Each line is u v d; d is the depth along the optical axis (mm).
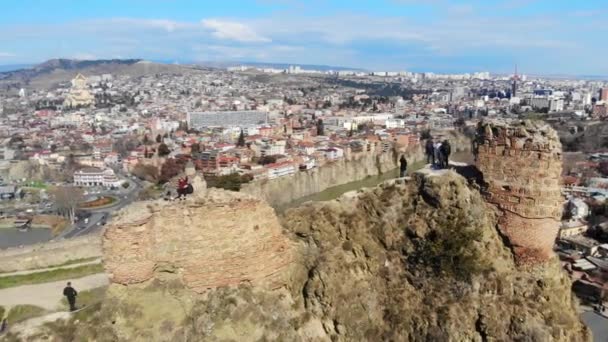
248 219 23000
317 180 174000
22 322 21969
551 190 24062
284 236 24531
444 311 23688
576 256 120500
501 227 24984
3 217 191250
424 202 26031
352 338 23734
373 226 26031
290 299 23938
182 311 21875
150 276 21766
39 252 80688
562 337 23312
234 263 22719
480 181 25828
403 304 24297
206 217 22281
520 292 24031
